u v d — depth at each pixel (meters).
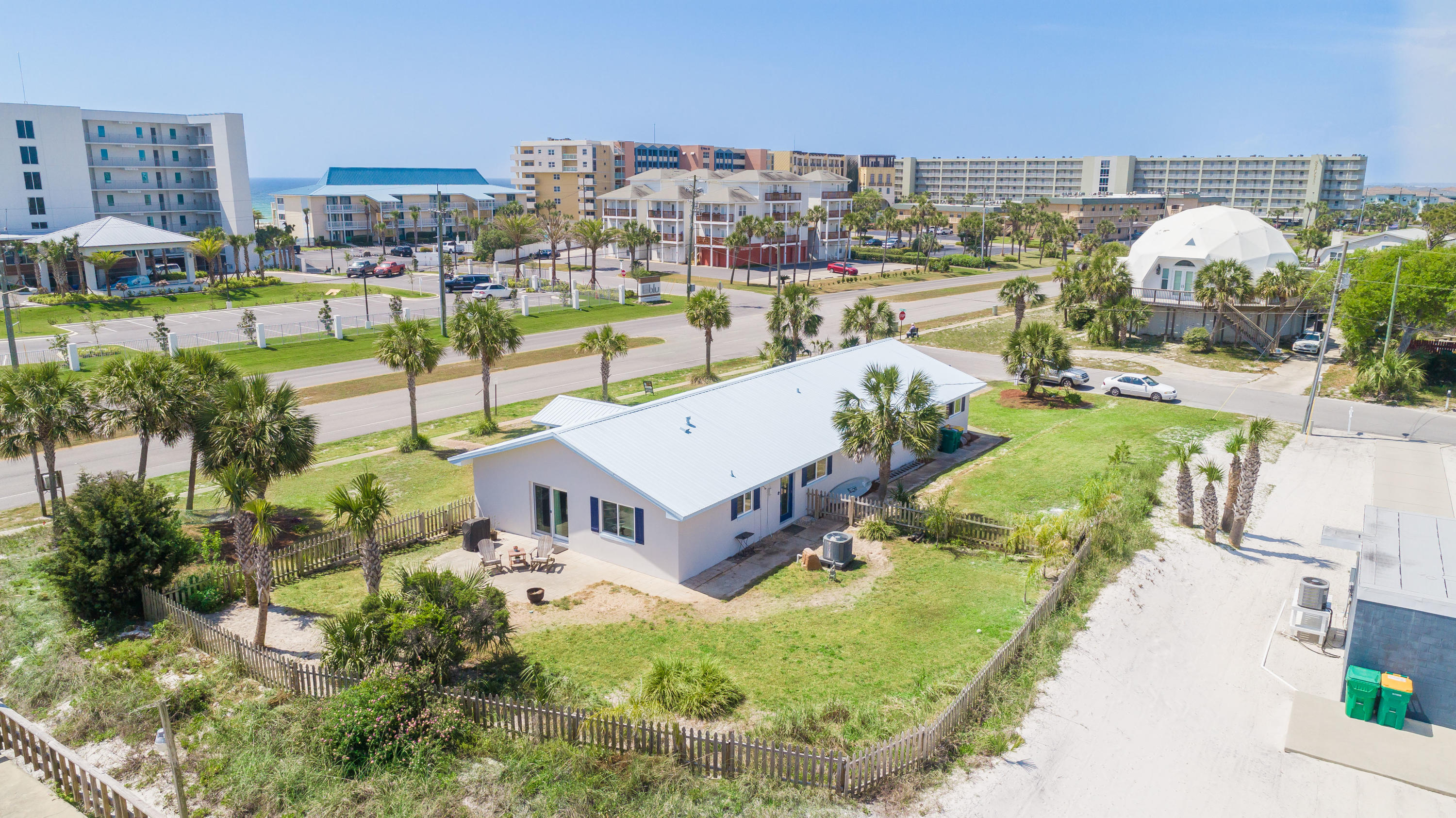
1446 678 18.91
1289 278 64.31
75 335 70.12
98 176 110.75
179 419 28.98
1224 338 70.06
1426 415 49.25
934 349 69.62
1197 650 22.47
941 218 141.88
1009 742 18.05
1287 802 16.48
